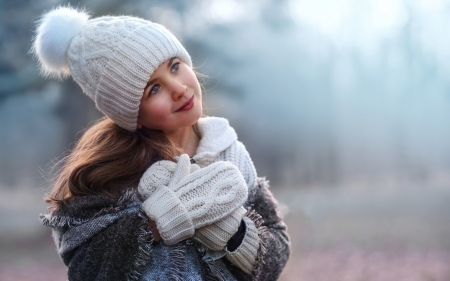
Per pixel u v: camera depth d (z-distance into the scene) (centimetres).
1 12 1437
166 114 181
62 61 198
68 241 176
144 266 167
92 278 171
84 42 187
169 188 171
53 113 1594
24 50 1438
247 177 196
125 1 1272
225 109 2314
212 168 174
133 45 177
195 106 185
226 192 171
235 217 172
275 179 2930
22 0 1422
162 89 182
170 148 188
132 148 187
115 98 182
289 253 197
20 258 1082
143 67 176
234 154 196
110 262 167
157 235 174
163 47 179
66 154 221
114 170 183
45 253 1134
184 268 170
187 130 203
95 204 178
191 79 185
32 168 3159
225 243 171
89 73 187
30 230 1401
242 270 179
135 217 170
